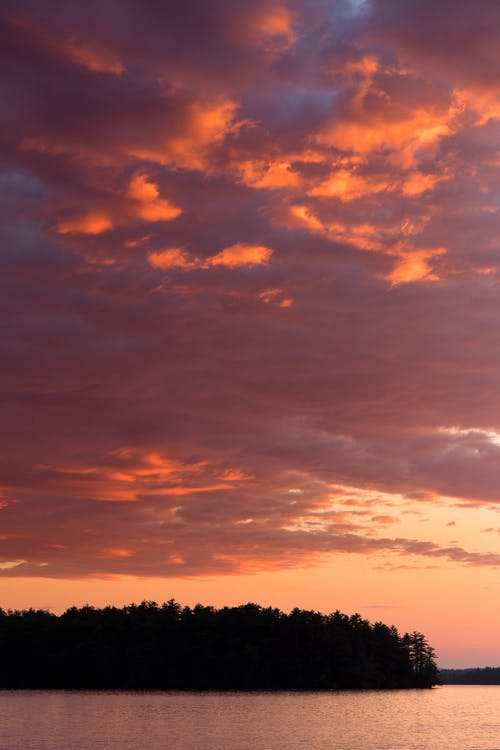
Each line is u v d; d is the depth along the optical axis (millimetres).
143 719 139000
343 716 159625
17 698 184750
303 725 137750
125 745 104688
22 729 118938
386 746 113688
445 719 164250
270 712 161625
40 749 98875
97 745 103812
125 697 193750
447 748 112812
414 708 197125
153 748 102875
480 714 186250
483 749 112000
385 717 162625
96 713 147625
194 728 127625
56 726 124062
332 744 113938
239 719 144125
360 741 118812
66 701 177125
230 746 108062
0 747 100312
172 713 152375
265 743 112625
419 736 127812
